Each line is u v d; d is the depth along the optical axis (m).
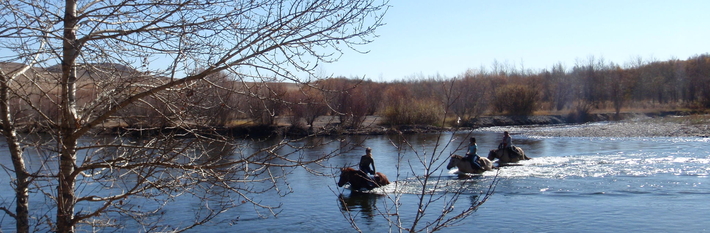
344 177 17.09
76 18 4.72
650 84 81.25
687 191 15.61
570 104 77.25
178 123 5.16
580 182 17.78
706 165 21.19
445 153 29.09
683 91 80.56
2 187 14.98
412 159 26.28
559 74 81.69
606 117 66.00
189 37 4.84
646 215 12.85
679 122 52.62
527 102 63.41
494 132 48.28
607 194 15.55
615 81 74.81
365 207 14.66
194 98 5.34
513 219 12.78
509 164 23.97
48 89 5.04
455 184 17.97
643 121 58.97
